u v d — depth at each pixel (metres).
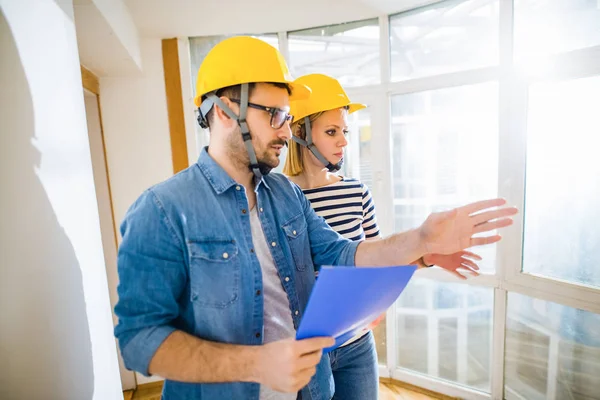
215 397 0.69
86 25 1.44
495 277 1.93
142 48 2.27
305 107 1.16
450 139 2.08
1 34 0.63
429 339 2.29
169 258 0.64
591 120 1.57
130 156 2.31
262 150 0.73
